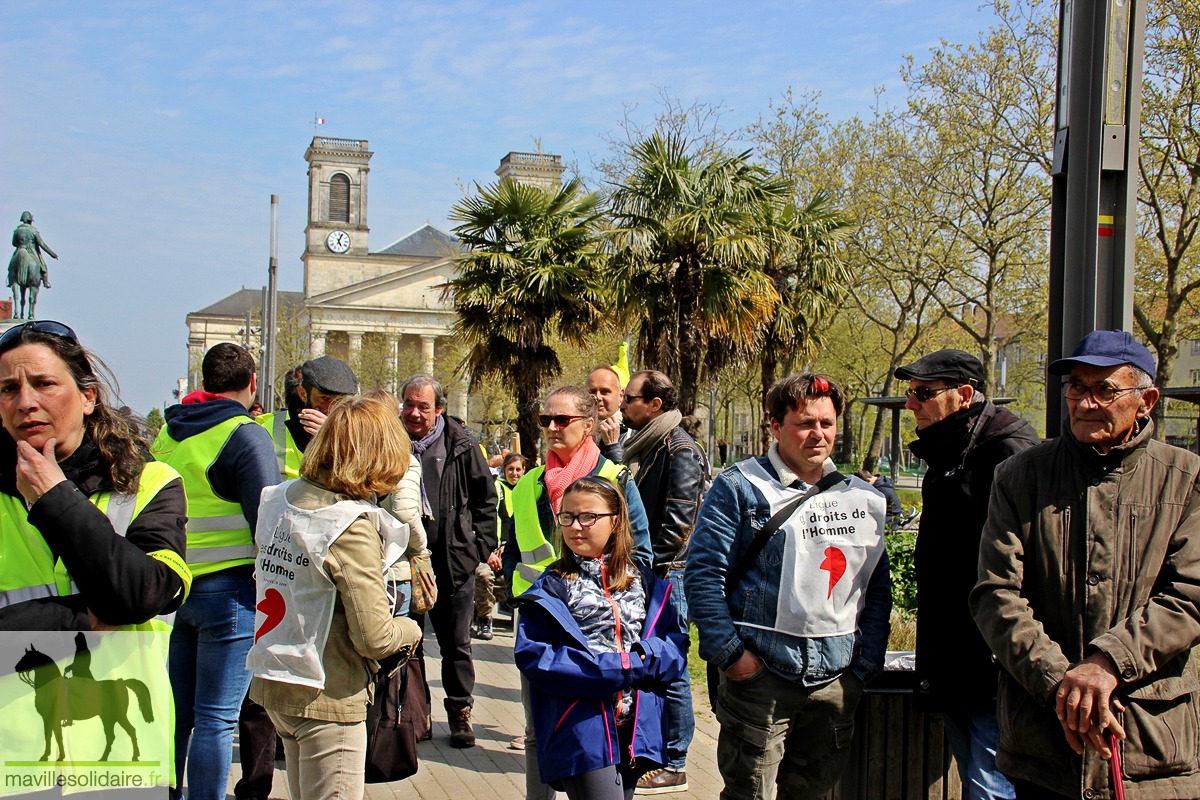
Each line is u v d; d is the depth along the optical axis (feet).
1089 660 8.29
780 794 10.95
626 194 48.16
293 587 9.61
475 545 17.71
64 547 7.62
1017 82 68.95
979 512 10.71
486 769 16.29
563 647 10.01
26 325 8.05
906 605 26.94
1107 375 8.71
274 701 9.75
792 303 55.42
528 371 51.01
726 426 155.12
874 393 139.74
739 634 10.55
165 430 12.99
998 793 10.52
